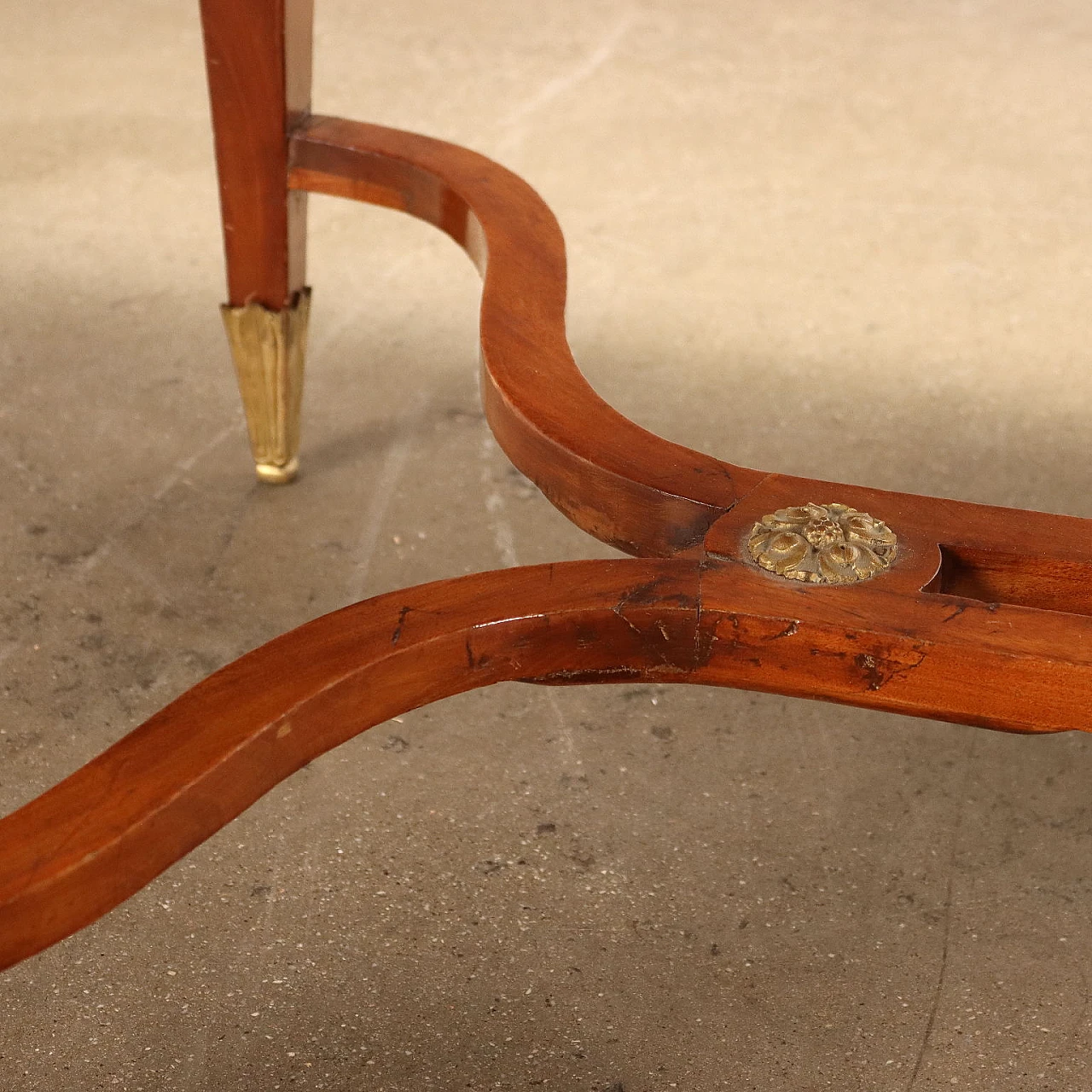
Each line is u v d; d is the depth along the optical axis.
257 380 1.11
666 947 0.78
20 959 0.43
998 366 1.44
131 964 0.77
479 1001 0.75
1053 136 2.03
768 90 2.15
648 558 0.56
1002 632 0.52
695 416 1.33
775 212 1.76
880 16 2.52
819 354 1.45
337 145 0.96
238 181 1.00
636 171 1.86
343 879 0.83
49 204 1.70
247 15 0.92
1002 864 0.85
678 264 1.62
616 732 0.95
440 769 0.91
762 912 0.81
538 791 0.89
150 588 1.07
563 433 0.63
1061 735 0.95
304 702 0.48
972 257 1.67
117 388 1.33
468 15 2.41
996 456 1.28
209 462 1.23
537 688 0.99
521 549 1.12
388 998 0.75
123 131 1.90
